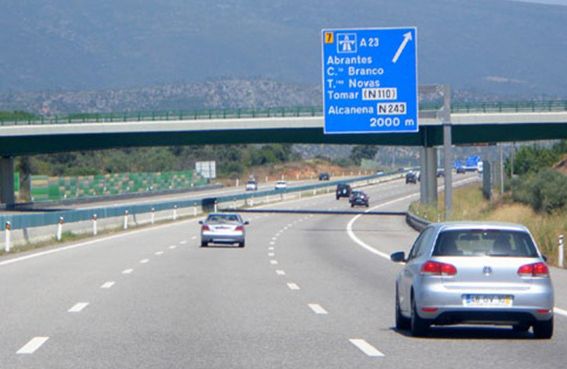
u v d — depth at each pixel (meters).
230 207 144.62
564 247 56.66
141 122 117.75
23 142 127.00
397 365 18.70
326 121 67.81
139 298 31.62
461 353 20.38
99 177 170.50
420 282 22.22
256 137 119.06
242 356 19.78
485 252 22.17
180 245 65.75
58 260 50.22
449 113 73.38
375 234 83.38
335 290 35.03
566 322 26.08
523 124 105.56
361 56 67.56
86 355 19.83
